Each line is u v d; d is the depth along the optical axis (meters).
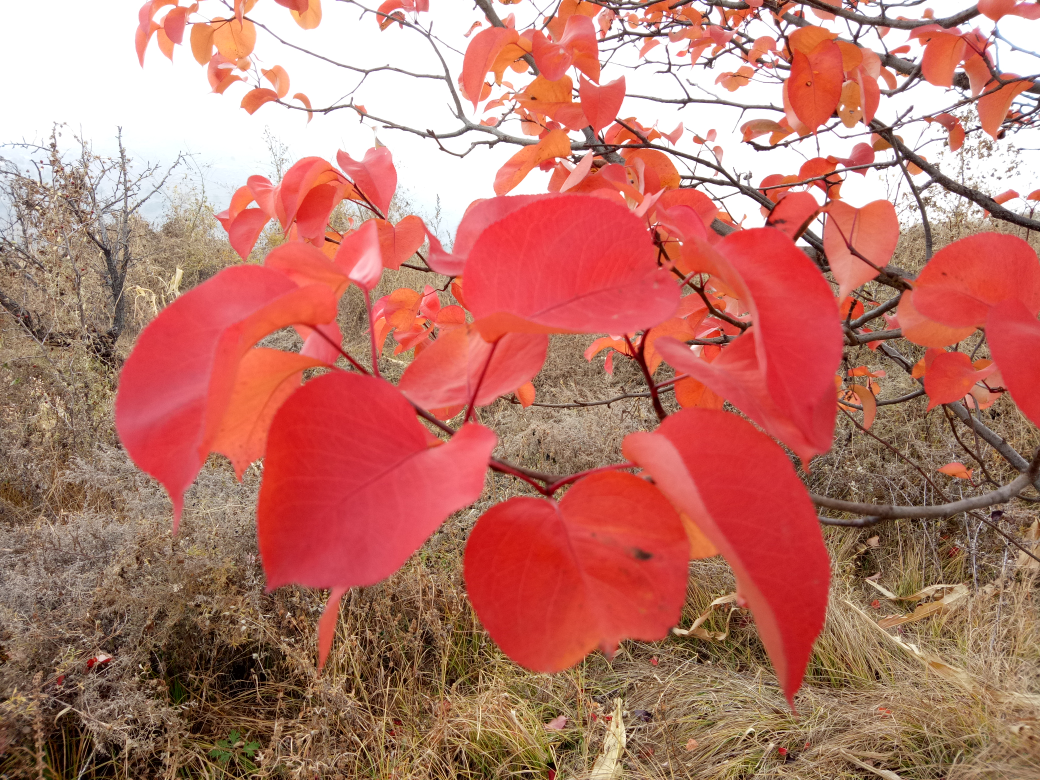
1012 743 0.98
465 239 0.35
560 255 0.26
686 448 0.25
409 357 2.09
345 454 0.23
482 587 0.26
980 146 1.56
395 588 1.36
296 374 0.29
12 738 1.01
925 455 1.58
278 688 1.24
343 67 0.77
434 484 0.23
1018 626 1.22
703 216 0.46
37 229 2.42
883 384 1.86
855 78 0.62
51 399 2.02
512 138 0.79
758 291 0.27
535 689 1.31
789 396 0.25
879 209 0.36
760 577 0.23
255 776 1.09
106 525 1.43
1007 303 0.32
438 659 1.33
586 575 0.26
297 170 0.47
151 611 1.18
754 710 1.22
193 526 1.38
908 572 1.51
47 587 1.24
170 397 0.23
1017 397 0.31
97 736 1.01
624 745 1.16
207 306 0.24
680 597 0.25
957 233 1.92
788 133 0.78
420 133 0.81
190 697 1.24
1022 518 1.40
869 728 1.12
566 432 1.72
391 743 1.15
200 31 0.71
